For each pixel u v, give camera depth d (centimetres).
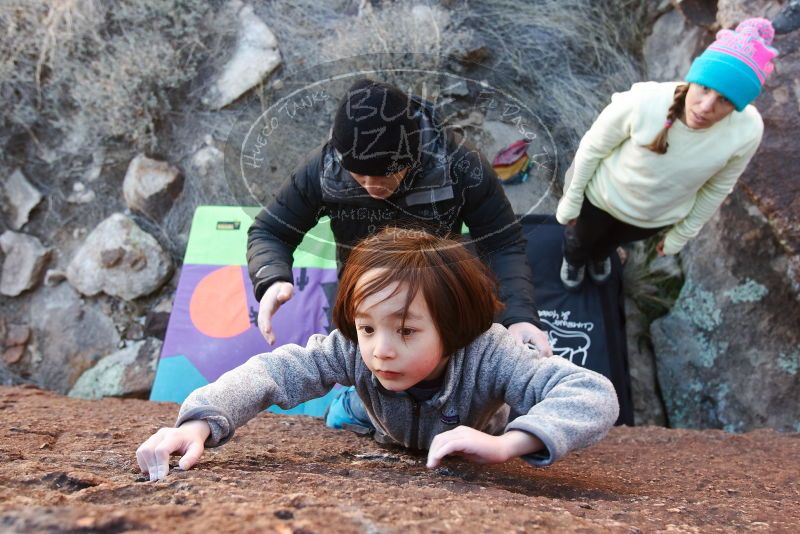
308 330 337
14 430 172
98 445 163
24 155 414
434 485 128
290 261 192
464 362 144
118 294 392
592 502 132
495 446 123
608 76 376
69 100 414
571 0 382
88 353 394
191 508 93
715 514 125
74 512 88
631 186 248
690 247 370
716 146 231
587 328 337
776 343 330
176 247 397
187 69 396
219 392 133
